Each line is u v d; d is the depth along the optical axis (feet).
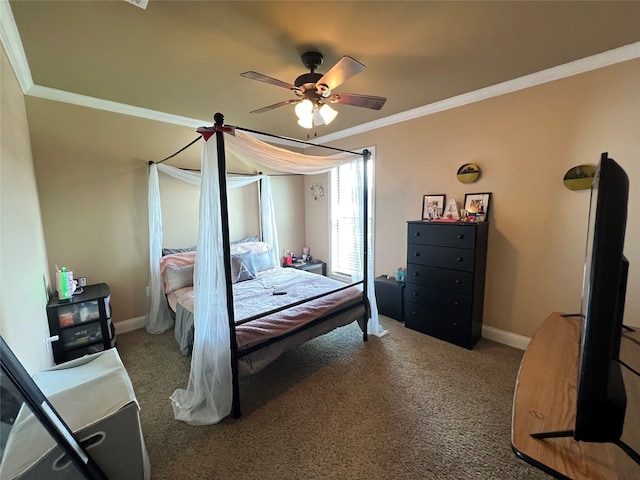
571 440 2.74
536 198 8.40
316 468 5.07
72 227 9.50
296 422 6.15
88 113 9.53
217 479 4.89
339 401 6.79
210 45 6.21
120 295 10.57
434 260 9.67
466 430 5.87
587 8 5.17
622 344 4.45
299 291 9.47
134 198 10.65
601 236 2.38
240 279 10.71
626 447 2.43
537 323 8.74
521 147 8.53
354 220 9.95
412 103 10.11
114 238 10.33
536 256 8.57
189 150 11.80
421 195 11.10
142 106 9.94
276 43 6.16
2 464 3.01
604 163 2.42
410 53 6.67
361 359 8.62
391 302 11.69
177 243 11.83
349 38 6.03
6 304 4.46
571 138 7.67
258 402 6.80
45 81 7.97
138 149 10.62
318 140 14.55
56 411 3.76
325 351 9.11
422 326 10.27
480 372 7.87
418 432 5.83
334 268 15.58
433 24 5.60
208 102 9.53
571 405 3.19
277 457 5.30
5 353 3.22
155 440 5.69
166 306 10.80
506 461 5.16
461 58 6.97
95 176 9.82
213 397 6.16
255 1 4.88
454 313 9.34
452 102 9.71
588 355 2.47
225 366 6.22
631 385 3.38
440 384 7.37
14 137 6.31
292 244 16.26
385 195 12.30
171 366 8.35
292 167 7.74
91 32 5.67
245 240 13.57
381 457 5.27
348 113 11.07
